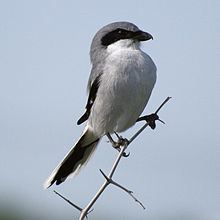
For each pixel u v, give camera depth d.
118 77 11.20
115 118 11.60
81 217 7.97
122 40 11.49
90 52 11.96
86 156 12.20
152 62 11.35
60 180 11.88
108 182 8.20
